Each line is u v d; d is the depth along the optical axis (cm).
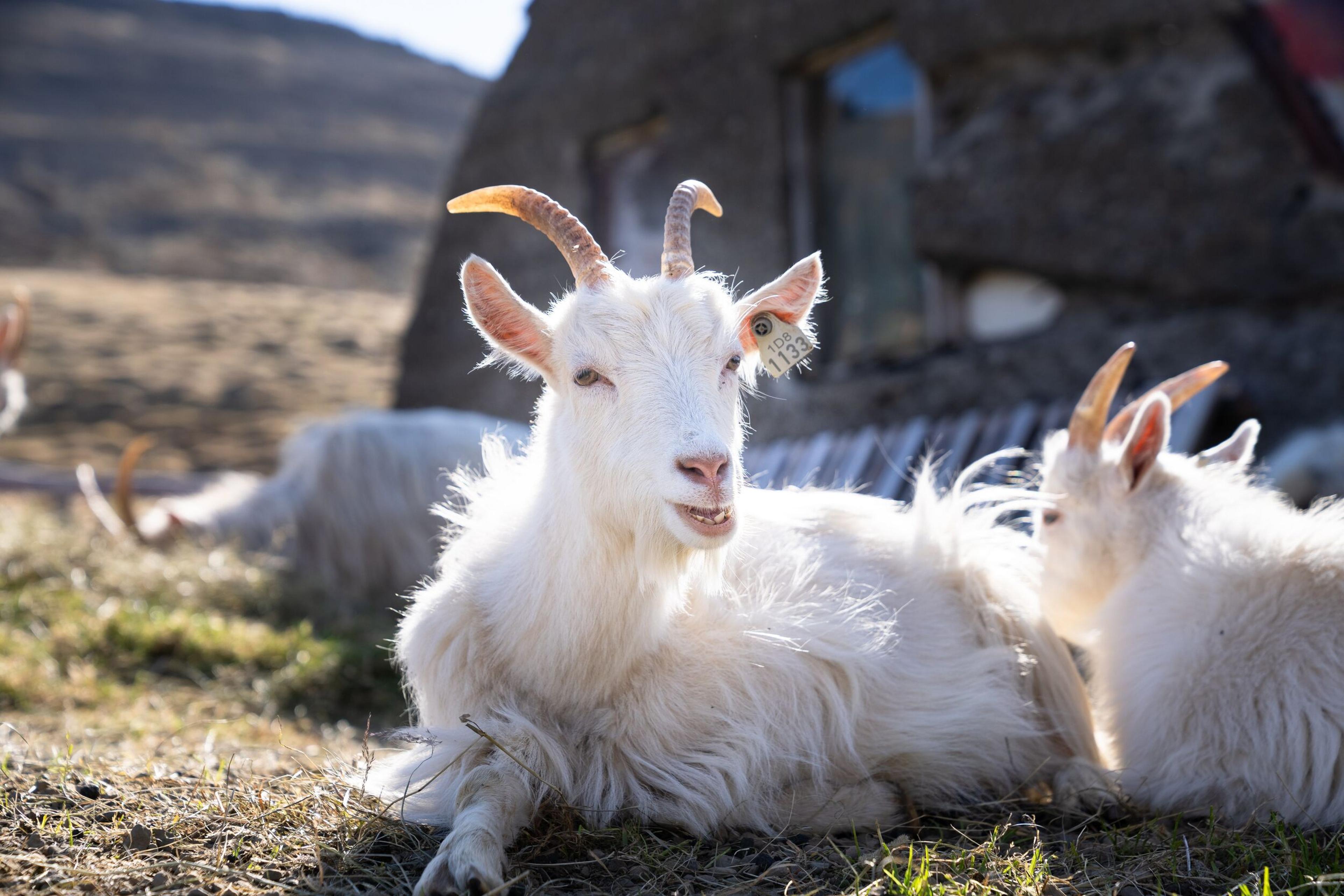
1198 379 385
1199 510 360
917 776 347
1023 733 360
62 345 2667
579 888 276
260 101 7581
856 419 912
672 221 340
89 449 1852
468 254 1339
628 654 319
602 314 318
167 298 3406
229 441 1973
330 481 806
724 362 322
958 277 909
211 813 309
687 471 296
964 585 383
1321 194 729
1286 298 744
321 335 3078
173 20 9019
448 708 335
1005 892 274
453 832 275
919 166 917
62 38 7844
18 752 379
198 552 776
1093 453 373
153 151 6219
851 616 348
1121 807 332
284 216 5647
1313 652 321
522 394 1249
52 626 605
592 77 1180
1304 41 733
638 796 314
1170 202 777
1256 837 301
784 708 330
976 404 847
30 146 5891
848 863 289
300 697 544
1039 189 829
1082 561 370
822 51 974
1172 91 780
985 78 877
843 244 988
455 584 345
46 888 267
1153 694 340
